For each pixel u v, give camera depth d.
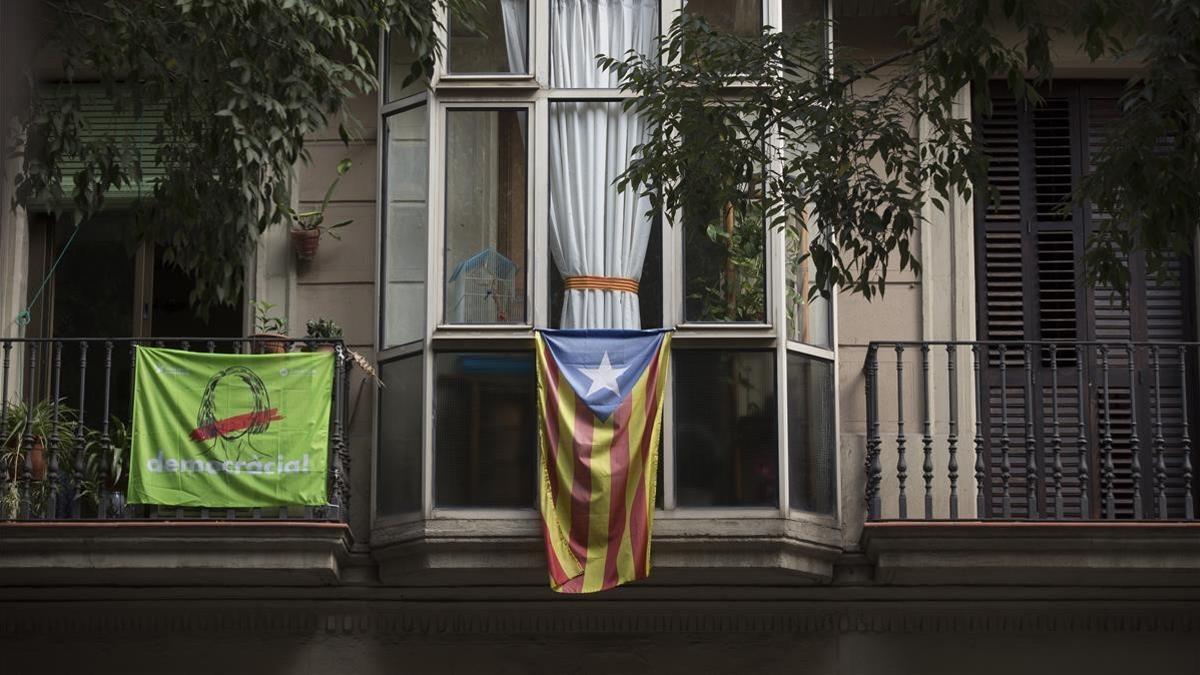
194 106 12.82
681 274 14.05
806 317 14.26
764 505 13.71
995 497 14.84
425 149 14.31
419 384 13.98
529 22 14.35
